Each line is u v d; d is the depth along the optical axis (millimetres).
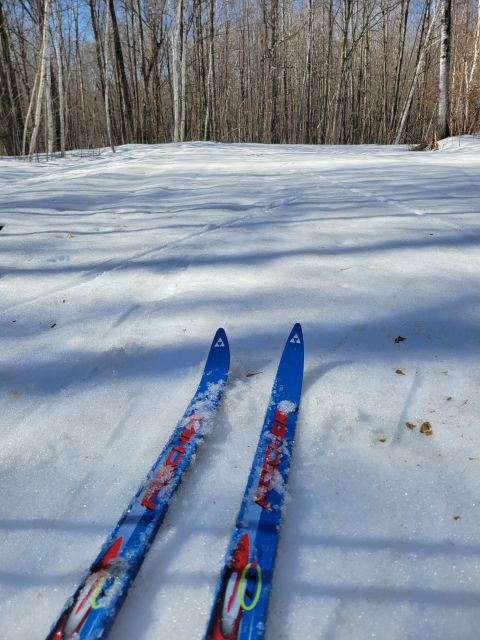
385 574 929
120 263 2621
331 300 2076
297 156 7996
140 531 1022
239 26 20375
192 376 1597
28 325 1984
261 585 908
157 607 896
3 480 1197
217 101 20188
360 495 1108
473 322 1841
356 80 21734
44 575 962
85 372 1649
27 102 12195
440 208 3598
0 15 10094
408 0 16344
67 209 3857
